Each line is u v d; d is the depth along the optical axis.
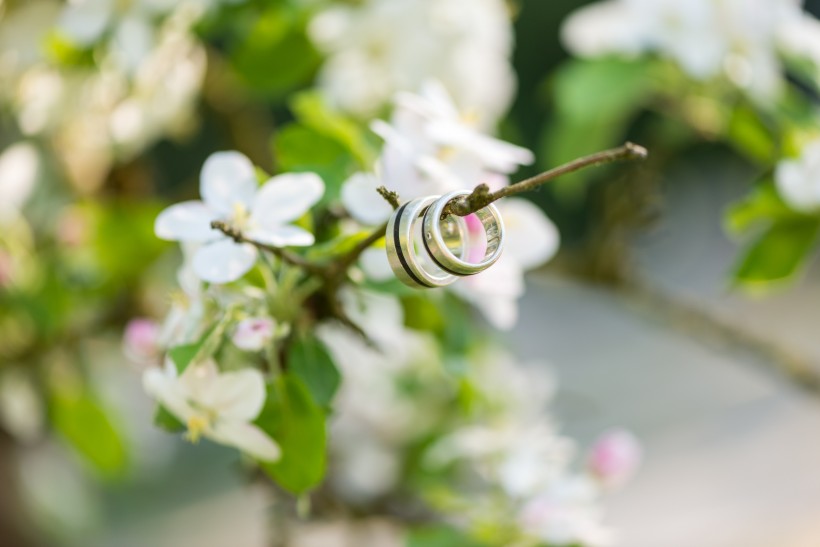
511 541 0.65
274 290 0.54
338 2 0.70
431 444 0.76
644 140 0.94
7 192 0.74
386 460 0.76
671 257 1.89
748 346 0.79
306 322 0.54
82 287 0.77
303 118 0.60
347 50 0.70
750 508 1.34
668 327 0.83
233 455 1.25
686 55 0.69
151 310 0.77
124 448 0.83
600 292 0.88
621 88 0.70
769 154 0.70
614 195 0.82
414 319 0.61
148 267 0.77
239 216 0.52
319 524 0.73
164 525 1.35
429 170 0.54
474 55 0.72
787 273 0.65
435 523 0.70
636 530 1.31
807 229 0.65
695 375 1.69
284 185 0.53
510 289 0.58
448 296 0.61
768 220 0.66
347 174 0.57
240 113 0.81
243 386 0.52
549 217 1.59
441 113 0.57
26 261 0.75
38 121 0.72
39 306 0.75
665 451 1.50
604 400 1.57
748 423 1.57
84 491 1.01
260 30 0.69
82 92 0.71
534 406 0.81
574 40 0.72
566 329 1.79
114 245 0.75
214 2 0.68
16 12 0.72
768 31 0.69
